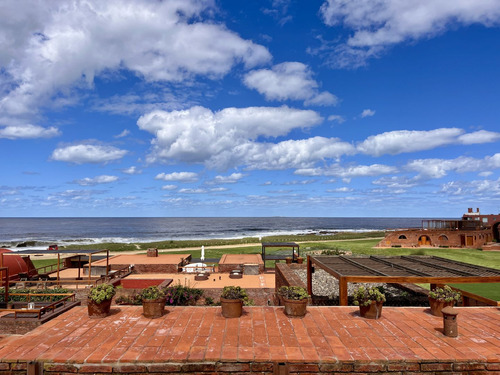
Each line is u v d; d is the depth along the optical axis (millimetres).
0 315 11781
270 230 169250
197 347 7641
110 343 7863
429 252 41531
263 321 9258
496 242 51656
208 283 23828
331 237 76188
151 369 7066
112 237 124375
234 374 7105
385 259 16109
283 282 19266
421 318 9516
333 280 21891
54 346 7703
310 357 7176
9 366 7172
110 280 23031
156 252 32969
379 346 7703
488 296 13781
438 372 7078
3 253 23438
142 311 10164
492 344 7809
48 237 126625
